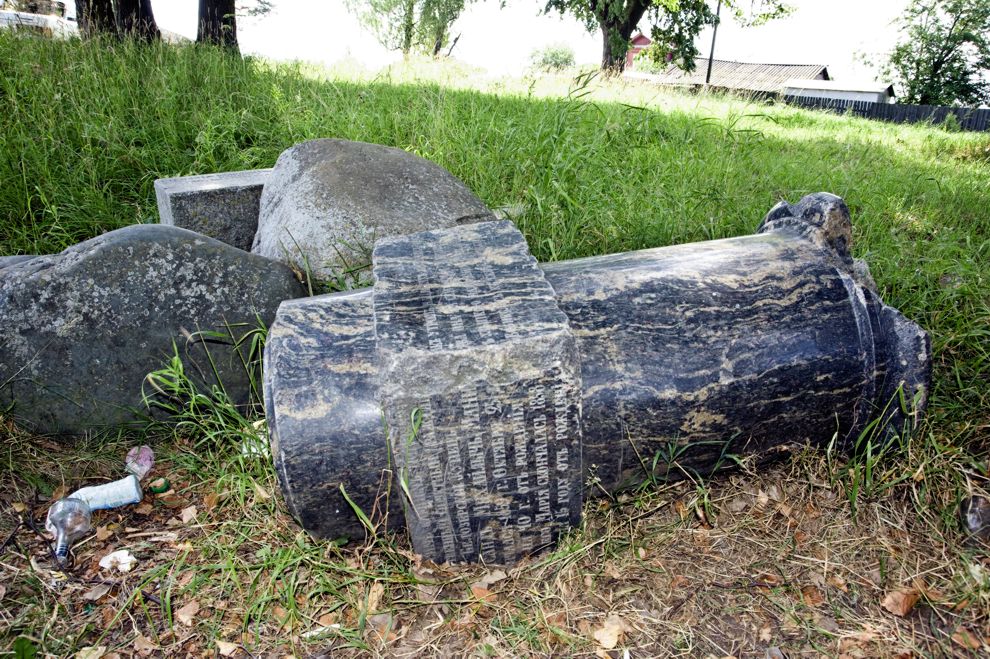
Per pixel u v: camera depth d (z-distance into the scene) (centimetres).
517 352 193
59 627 198
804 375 228
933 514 234
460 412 196
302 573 220
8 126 478
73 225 416
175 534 233
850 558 223
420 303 211
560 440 205
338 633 199
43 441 264
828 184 541
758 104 1199
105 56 636
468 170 469
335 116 557
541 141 474
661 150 557
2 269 263
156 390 273
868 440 247
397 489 210
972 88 3650
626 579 218
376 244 255
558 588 214
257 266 283
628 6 1995
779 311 231
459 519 211
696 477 240
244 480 238
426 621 205
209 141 491
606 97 904
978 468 240
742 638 199
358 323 213
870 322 238
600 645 197
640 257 253
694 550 227
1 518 232
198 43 834
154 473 263
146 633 199
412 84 764
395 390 190
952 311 327
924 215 496
